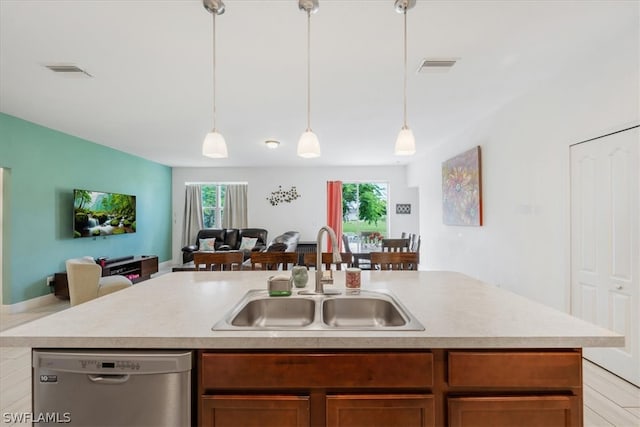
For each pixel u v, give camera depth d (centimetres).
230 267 258
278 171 754
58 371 100
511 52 232
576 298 251
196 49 223
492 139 367
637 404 192
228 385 100
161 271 682
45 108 342
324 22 193
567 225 258
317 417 102
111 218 519
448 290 163
